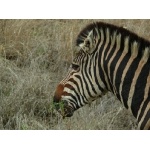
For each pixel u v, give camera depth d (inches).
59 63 622.2
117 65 384.8
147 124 375.2
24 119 510.3
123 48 384.5
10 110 530.3
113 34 386.6
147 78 377.4
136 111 381.1
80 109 527.8
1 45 643.5
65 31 665.6
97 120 504.7
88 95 401.7
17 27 668.1
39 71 593.9
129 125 521.7
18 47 650.2
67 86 408.5
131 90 381.1
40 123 516.1
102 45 390.6
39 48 637.3
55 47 641.6
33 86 553.3
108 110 535.2
